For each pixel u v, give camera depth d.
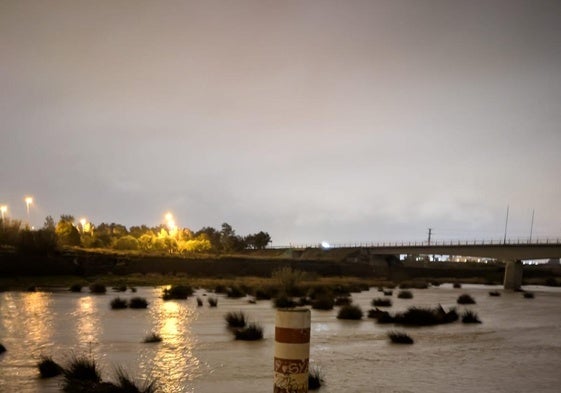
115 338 18.98
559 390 11.66
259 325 22.72
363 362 14.78
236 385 11.57
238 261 94.56
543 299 50.34
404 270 122.62
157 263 83.31
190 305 34.50
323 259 121.69
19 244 69.81
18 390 11.05
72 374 11.80
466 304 40.72
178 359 14.76
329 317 27.36
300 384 4.78
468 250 98.25
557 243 82.00
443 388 11.70
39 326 22.52
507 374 13.32
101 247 103.50
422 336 20.47
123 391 10.45
